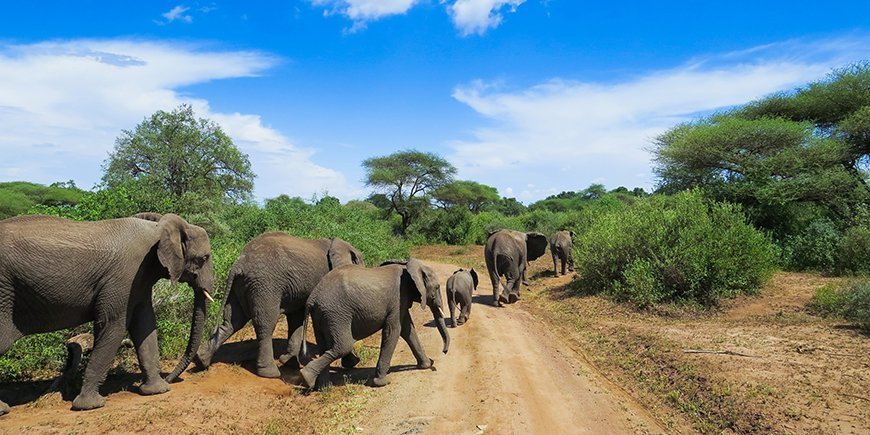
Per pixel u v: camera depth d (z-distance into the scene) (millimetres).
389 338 8406
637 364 9414
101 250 6152
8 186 34969
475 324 12883
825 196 21344
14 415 5859
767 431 6391
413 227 47531
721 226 14922
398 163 49875
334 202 26750
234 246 14320
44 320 5973
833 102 24312
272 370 8312
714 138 22656
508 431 6527
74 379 6871
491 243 16594
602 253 16078
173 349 8789
